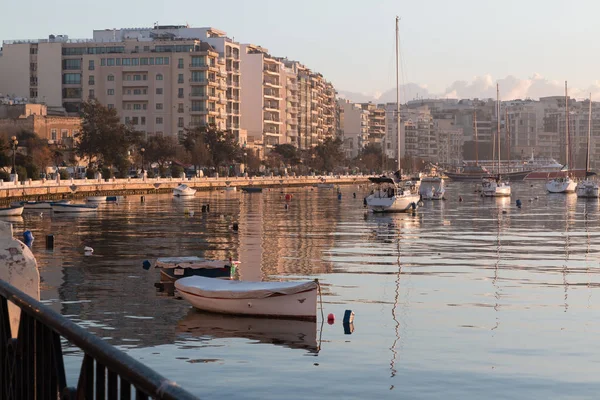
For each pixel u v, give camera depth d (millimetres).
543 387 19391
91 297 31109
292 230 67750
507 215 91562
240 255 47781
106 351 5500
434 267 41781
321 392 18672
